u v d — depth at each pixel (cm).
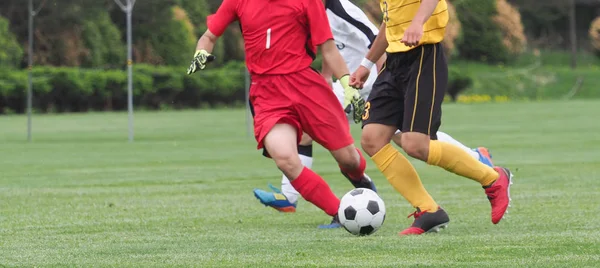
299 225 2466
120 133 8506
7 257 1867
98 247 2011
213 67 17488
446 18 2158
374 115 2236
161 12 17138
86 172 4453
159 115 12825
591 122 8994
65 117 12288
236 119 11381
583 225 2306
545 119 9750
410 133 2150
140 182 3906
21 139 7625
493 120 9719
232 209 2880
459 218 2534
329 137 2308
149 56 17000
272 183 3828
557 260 1714
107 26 16375
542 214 2570
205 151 5962
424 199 2220
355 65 2839
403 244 1955
